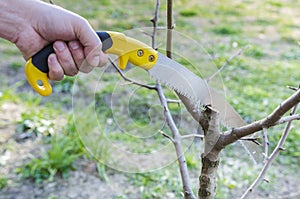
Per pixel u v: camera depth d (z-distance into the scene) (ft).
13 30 4.64
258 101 15.74
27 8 4.64
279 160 12.38
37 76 4.50
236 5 30.78
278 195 10.90
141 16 25.77
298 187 11.24
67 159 11.45
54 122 13.65
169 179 11.18
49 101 15.37
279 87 17.19
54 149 11.48
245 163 12.17
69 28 4.48
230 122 4.75
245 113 14.51
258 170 11.84
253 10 29.73
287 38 23.57
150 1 28.78
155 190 10.79
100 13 26.14
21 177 11.12
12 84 16.49
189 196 4.93
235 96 16.02
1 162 11.64
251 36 23.76
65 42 4.53
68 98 15.58
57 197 10.50
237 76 18.04
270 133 13.21
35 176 11.13
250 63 19.60
